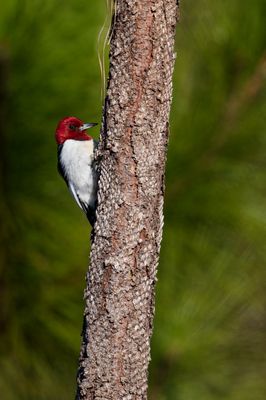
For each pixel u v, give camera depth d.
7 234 10.21
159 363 10.30
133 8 7.57
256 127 10.09
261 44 10.10
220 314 10.44
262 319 11.06
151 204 7.78
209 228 10.40
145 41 7.59
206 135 10.12
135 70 7.62
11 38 9.73
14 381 11.09
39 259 10.25
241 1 10.19
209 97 10.13
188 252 10.43
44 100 9.98
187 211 10.22
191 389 10.55
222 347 10.69
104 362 7.85
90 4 9.96
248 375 10.97
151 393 10.41
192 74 10.27
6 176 10.12
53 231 10.21
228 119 10.12
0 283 10.34
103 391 7.87
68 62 9.89
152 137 7.70
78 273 10.35
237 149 10.12
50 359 10.70
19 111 9.92
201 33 10.25
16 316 10.43
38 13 9.78
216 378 10.69
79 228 10.28
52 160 10.24
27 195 10.17
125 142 7.70
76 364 10.72
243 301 10.67
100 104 10.21
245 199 10.24
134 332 7.84
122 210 7.75
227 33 10.16
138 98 7.64
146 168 7.72
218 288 10.48
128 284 7.80
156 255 7.87
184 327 10.22
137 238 7.78
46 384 11.02
